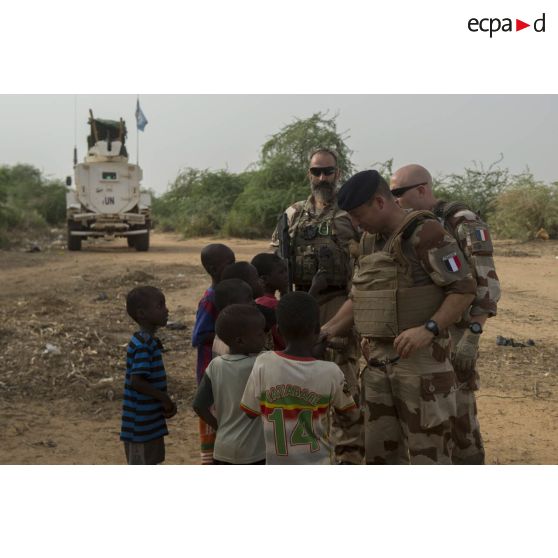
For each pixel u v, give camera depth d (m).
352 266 4.39
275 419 2.96
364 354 3.45
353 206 3.15
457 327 3.82
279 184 27.20
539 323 8.83
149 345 3.64
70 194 20.67
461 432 3.71
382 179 3.18
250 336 3.19
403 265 3.16
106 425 5.14
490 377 6.38
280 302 2.99
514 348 7.45
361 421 4.13
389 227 3.21
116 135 21.17
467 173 25.50
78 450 4.63
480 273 3.58
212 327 3.78
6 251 20.09
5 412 5.28
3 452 4.53
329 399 2.99
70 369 6.27
